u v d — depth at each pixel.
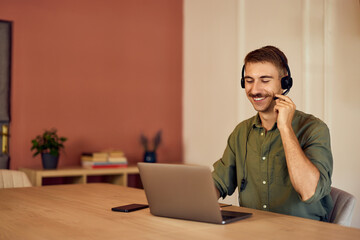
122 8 4.95
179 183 1.63
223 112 4.81
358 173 3.58
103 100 4.79
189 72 5.29
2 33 4.23
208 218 1.59
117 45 4.90
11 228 1.51
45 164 4.09
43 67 4.45
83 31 4.70
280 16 4.23
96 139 4.73
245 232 1.45
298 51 4.06
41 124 4.43
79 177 4.23
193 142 5.20
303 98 3.98
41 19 4.45
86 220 1.65
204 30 5.09
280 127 1.82
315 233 1.44
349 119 3.64
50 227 1.53
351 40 3.65
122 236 1.39
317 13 3.91
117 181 4.48
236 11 4.68
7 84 4.24
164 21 5.24
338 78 3.73
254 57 2.10
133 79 5.00
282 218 1.69
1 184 2.96
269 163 2.12
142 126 5.05
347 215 1.92
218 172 2.36
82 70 4.68
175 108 5.30
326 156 1.89
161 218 1.69
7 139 4.24
